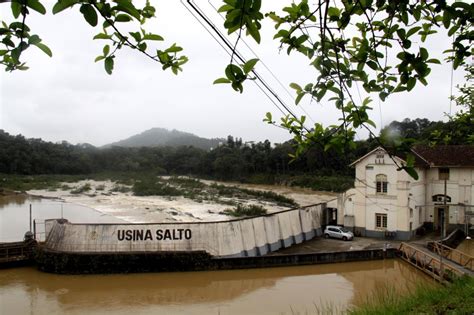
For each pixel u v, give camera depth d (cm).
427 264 2514
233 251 2728
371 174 3400
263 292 2262
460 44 374
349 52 398
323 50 343
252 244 2859
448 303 880
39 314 1936
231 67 293
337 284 2378
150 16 358
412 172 376
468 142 1045
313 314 1902
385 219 3350
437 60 345
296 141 493
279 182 9675
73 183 9788
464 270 2188
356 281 2427
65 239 2608
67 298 2148
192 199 6612
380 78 392
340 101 393
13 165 10188
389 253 2831
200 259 2583
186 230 2653
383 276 2506
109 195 7344
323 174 9131
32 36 251
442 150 3722
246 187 9088
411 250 2734
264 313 1961
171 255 2558
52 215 4969
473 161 3516
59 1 236
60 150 12150
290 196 7138
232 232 2759
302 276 2544
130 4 257
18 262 2639
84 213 5112
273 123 484
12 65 333
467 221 3475
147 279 2453
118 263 2511
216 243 2681
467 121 1030
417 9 329
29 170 10538
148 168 13050
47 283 2362
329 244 3250
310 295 2205
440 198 3638
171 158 13588
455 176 3584
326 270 2650
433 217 3653
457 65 389
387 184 3325
